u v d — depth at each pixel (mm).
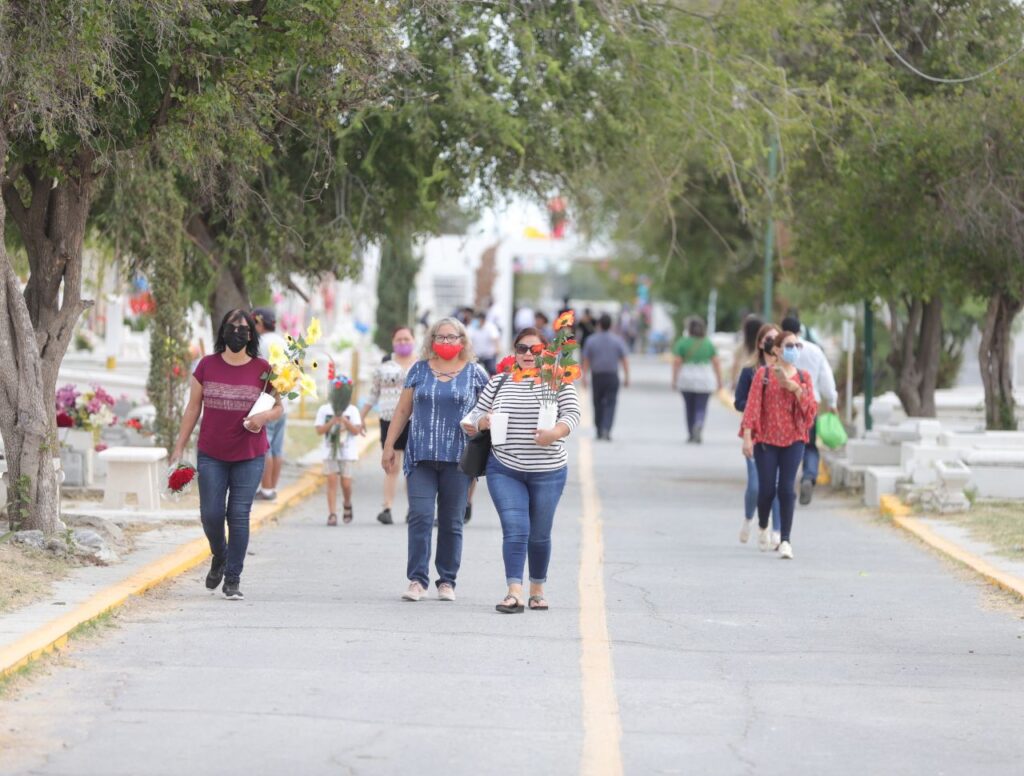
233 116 35688
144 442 53375
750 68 53031
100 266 56875
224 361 30453
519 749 19422
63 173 34188
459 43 49656
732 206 117688
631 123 52094
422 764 18625
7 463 34000
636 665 24938
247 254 51406
